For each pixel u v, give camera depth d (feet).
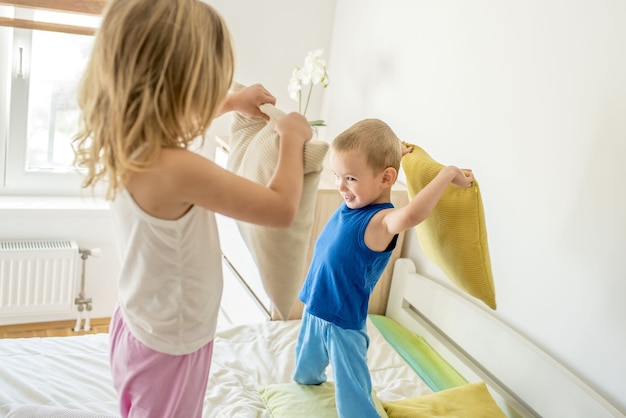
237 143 4.62
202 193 3.31
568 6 6.04
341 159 5.44
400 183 8.54
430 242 5.96
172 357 3.76
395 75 8.63
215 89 3.34
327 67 10.37
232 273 9.21
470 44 7.27
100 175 3.34
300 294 6.19
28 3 8.71
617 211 5.63
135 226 3.49
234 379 6.54
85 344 6.89
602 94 5.73
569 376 5.88
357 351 5.77
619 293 5.65
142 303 3.68
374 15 9.07
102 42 3.18
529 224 6.56
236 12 9.67
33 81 9.55
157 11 3.12
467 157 7.36
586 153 5.90
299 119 3.96
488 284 5.73
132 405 3.90
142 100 3.11
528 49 6.50
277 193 3.52
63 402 5.84
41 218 9.66
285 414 5.97
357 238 5.51
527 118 6.53
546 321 6.40
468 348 7.05
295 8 9.93
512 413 6.42
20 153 9.77
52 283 9.62
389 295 8.44
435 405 6.11
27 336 9.78
